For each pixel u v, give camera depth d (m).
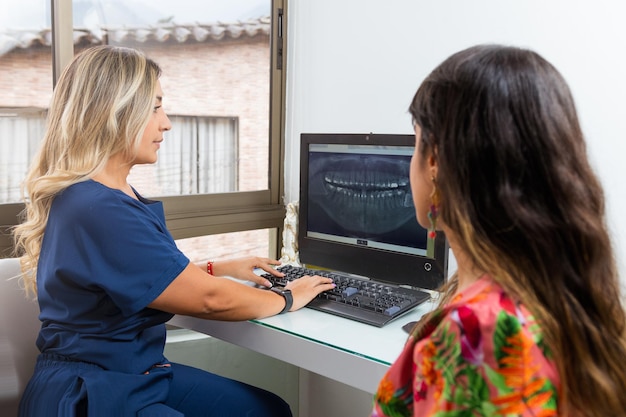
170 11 1.95
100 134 1.26
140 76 1.30
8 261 1.41
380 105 1.95
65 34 1.71
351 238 1.68
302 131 2.20
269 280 1.60
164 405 1.27
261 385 2.11
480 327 0.59
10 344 1.36
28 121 1.70
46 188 1.23
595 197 0.64
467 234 0.63
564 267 0.61
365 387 1.16
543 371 0.58
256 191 2.23
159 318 1.30
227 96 2.12
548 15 1.61
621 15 1.50
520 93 0.62
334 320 1.37
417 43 1.85
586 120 1.58
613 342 0.62
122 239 1.19
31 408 1.22
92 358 1.23
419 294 1.48
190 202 2.04
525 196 0.61
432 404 0.61
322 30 2.09
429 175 0.72
